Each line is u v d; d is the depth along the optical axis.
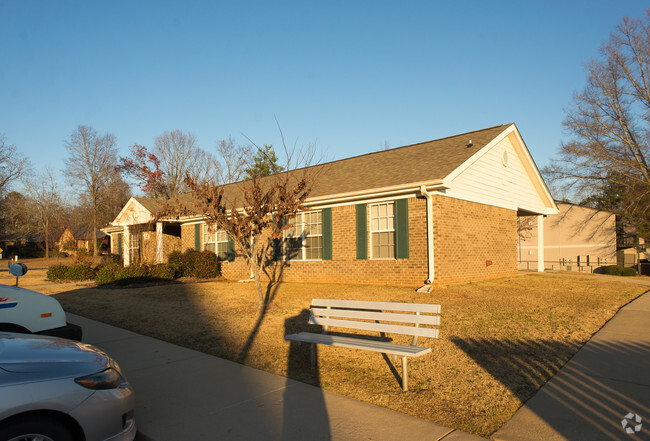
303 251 15.82
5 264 41.66
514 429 3.90
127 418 3.73
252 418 4.28
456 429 3.95
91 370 3.54
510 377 5.27
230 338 7.61
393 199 13.53
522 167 18.91
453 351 6.39
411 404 4.55
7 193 54.25
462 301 10.39
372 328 5.76
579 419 4.07
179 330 8.34
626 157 28.92
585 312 9.14
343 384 5.21
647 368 5.53
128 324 9.05
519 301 10.42
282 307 10.16
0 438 2.89
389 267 13.53
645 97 27.89
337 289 12.82
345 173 16.56
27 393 3.05
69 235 53.94
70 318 10.02
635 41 27.83
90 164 46.72
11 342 3.84
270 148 42.88
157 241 20.58
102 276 16.05
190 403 4.72
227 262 18.64
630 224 32.03
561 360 5.90
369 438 3.79
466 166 13.52
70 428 3.29
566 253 30.88
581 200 38.34
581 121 29.61
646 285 14.54
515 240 18.03
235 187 21.47
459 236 13.93
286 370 5.83
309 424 4.11
